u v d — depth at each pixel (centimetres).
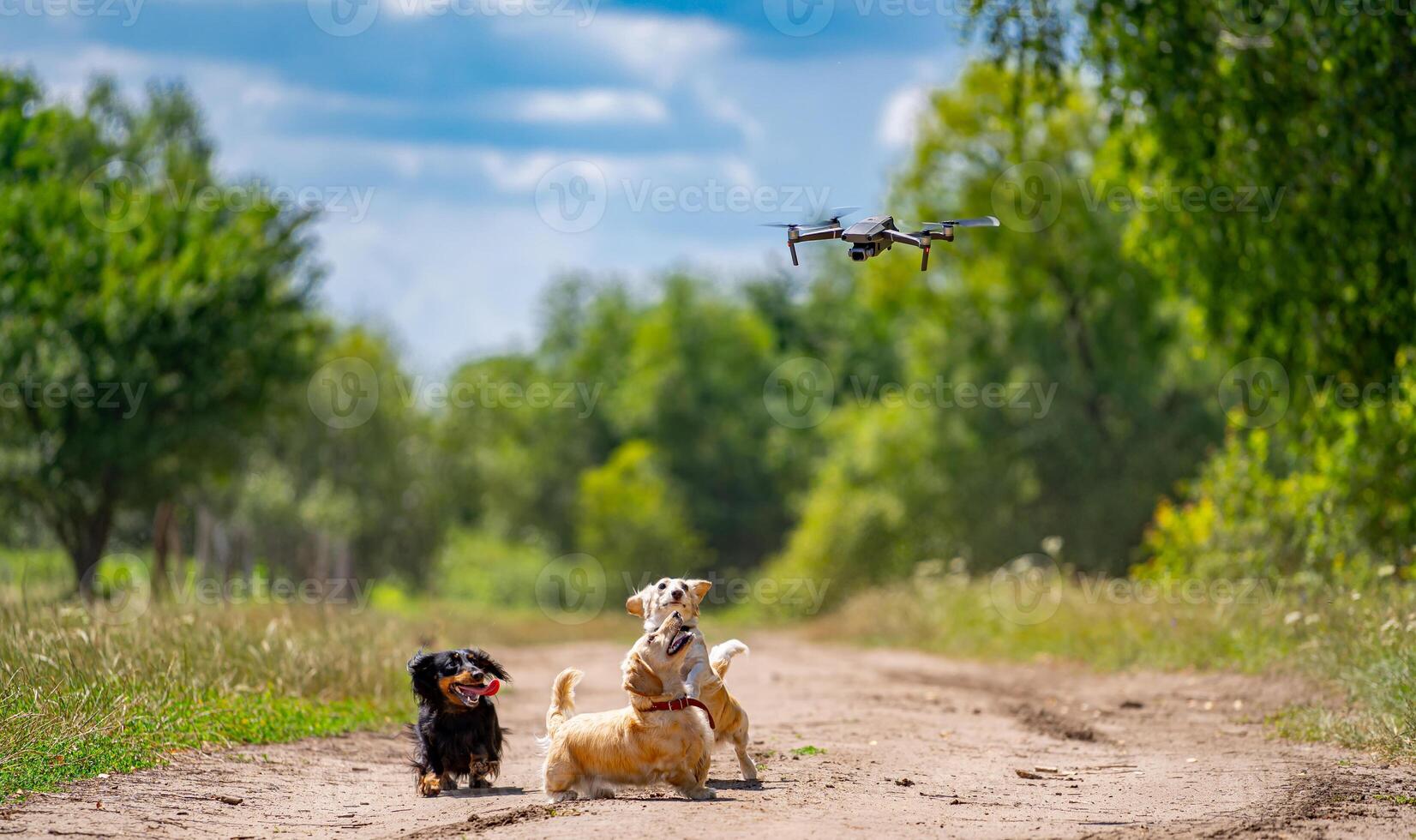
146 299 2725
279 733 1139
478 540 6331
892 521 4206
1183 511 2334
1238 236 1792
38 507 2895
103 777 878
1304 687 1342
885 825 722
